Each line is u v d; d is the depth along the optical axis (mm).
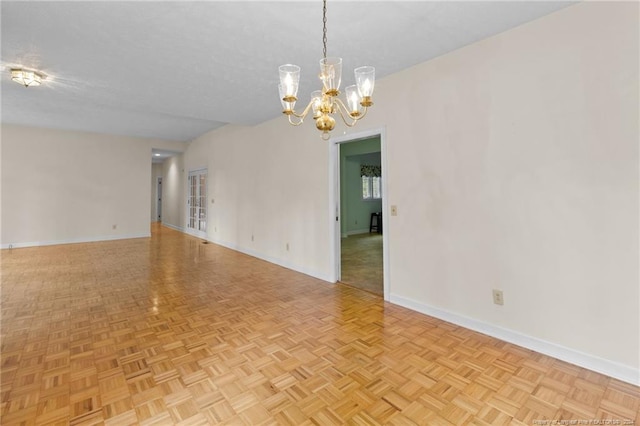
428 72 2820
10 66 2977
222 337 2432
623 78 1833
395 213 3146
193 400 1688
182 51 2643
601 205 1926
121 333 2490
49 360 2078
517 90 2273
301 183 4430
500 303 2398
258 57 2752
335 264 3979
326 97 1765
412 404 1660
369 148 7348
